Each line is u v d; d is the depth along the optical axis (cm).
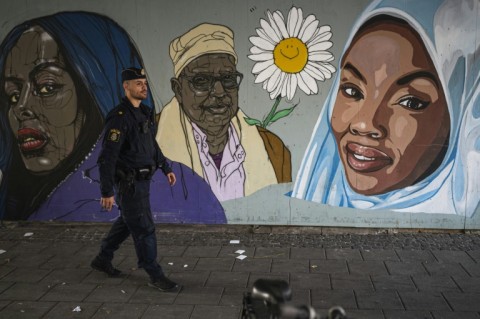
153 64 632
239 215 645
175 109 637
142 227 479
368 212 632
